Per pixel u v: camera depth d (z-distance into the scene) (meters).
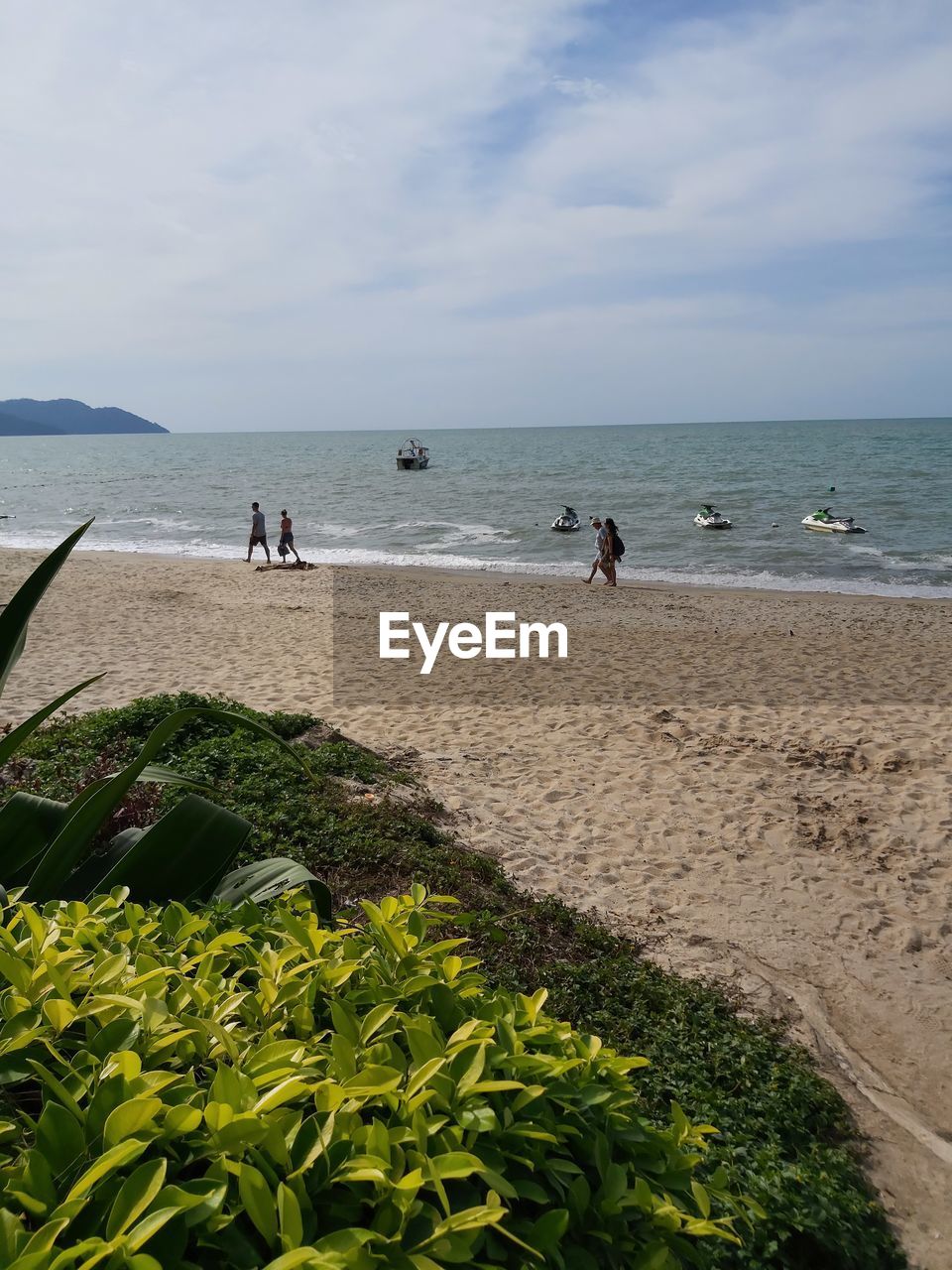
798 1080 4.35
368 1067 1.57
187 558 29.69
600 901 6.29
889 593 22.05
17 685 11.58
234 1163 1.33
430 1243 1.33
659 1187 1.74
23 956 1.91
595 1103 1.73
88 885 3.17
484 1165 1.43
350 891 5.43
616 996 4.86
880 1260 3.40
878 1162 4.07
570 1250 1.52
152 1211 1.25
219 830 3.14
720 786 8.53
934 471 60.91
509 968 4.80
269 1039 1.74
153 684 11.74
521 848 6.95
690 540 31.42
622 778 8.70
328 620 16.84
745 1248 3.08
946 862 7.14
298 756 2.97
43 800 3.28
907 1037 5.06
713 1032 4.70
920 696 11.66
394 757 8.84
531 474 66.31
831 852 7.28
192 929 2.19
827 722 10.50
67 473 89.56
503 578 24.11
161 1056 1.65
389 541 33.34
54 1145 1.40
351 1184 1.41
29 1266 1.14
